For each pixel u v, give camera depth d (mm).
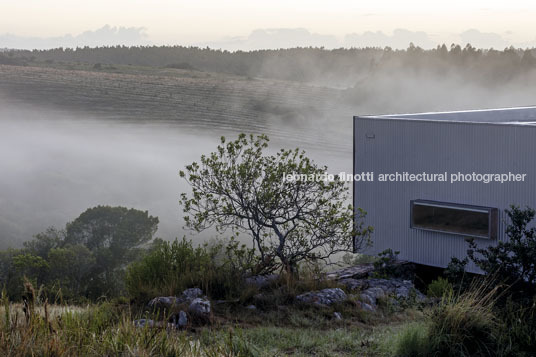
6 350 4195
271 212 12430
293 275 11016
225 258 11664
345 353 6340
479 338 6102
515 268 9492
